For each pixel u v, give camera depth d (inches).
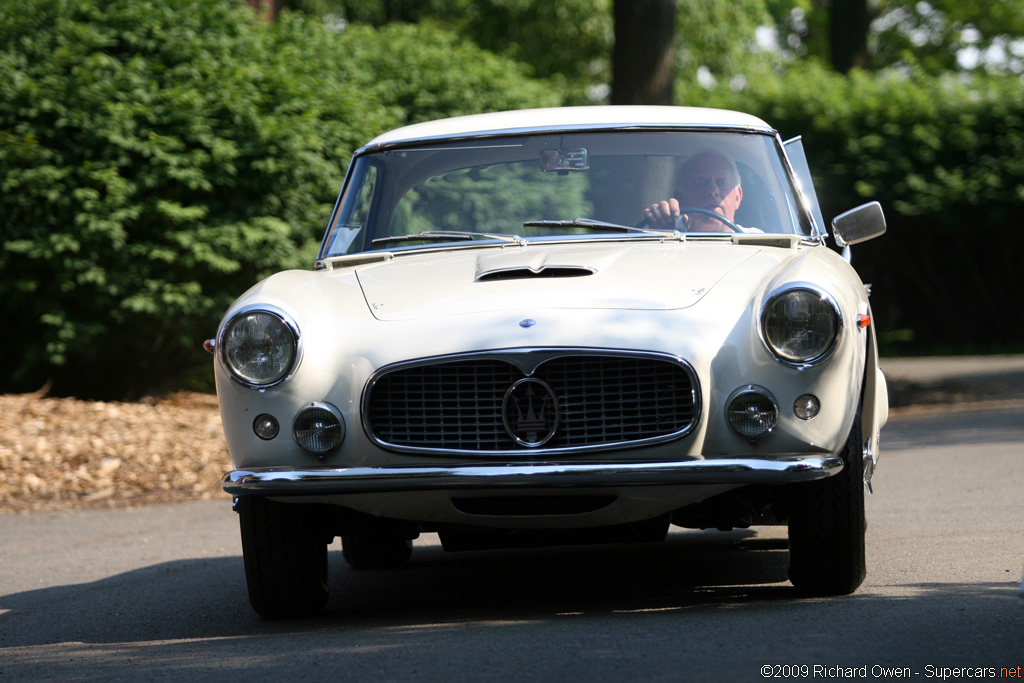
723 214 721.0
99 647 602.9
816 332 557.3
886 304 3686.0
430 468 551.5
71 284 1728.6
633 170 740.0
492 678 458.3
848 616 544.7
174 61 1849.2
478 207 741.3
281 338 576.4
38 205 1749.5
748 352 560.1
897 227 3528.5
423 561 893.2
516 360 556.7
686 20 4709.6
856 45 4424.2
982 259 3528.5
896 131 3459.6
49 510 1226.0
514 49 2792.8
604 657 482.0
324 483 558.3
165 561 911.7
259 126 1804.9
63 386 1925.4
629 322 562.9
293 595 637.3
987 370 2635.3
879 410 732.0
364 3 4867.1
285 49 1980.8
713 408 556.7
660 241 697.0
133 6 1818.4
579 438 557.3
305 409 571.8
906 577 657.0
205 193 1827.0
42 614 721.0
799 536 599.5
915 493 1062.4
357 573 850.8
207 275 1845.5
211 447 1465.3
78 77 1738.4
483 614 624.7
